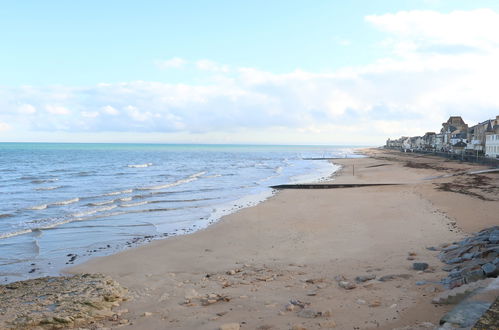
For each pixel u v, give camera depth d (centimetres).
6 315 862
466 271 964
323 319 752
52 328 819
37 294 1020
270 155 16625
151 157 13150
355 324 706
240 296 980
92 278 1200
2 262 1536
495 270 873
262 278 1155
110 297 999
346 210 2511
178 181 5009
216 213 2627
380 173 5759
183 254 1599
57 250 1723
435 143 13825
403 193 3195
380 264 1241
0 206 2967
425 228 1820
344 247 1557
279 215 2431
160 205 2998
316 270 1229
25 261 1549
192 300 977
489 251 1102
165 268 1397
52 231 2112
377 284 993
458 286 868
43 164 8844
